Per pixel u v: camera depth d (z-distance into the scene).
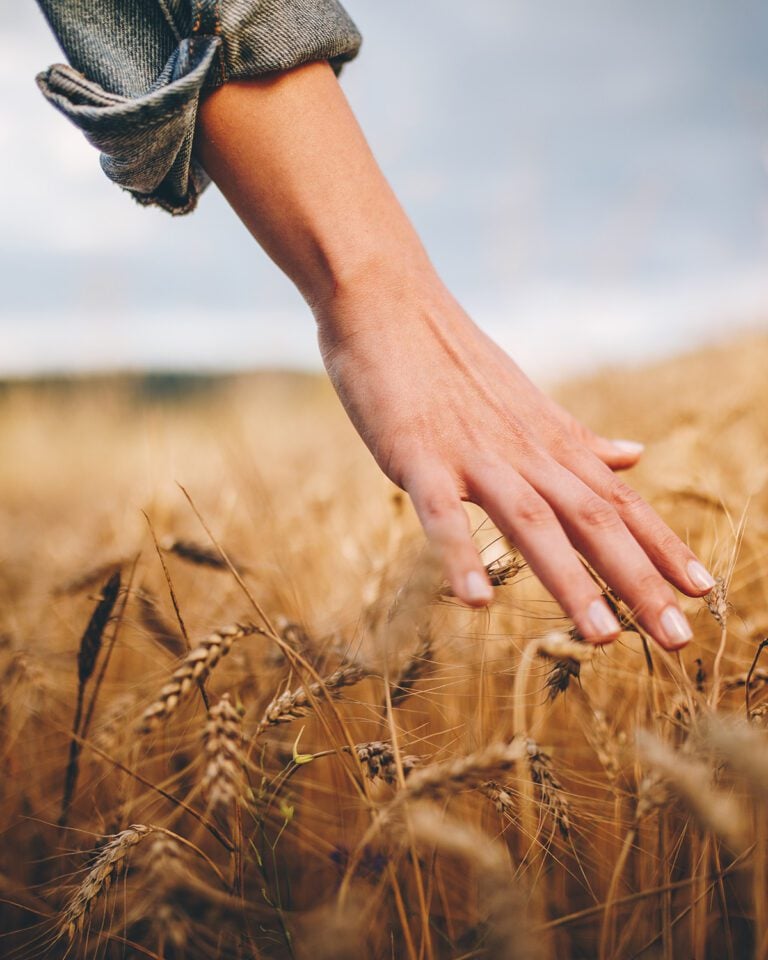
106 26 0.47
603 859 0.46
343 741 0.49
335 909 0.37
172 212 0.51
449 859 0.47
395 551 0.57
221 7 0.45
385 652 0.40
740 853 0.43
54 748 0.54
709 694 0.45
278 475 1.00
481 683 0.47
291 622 0.49
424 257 0.49
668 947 0.41
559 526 0.43
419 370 0.47
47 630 0.61
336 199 0.47
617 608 0.44
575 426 0.54
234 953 0.45
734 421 0.79
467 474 0.45
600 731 0.45
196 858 0.46
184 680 0.41
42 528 1.04
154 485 0.73
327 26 0.48
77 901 0.40
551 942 0.43
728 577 0.46
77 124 0.46
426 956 0.43
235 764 0.38
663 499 0.58
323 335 0.48
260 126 0.46
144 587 0.56
